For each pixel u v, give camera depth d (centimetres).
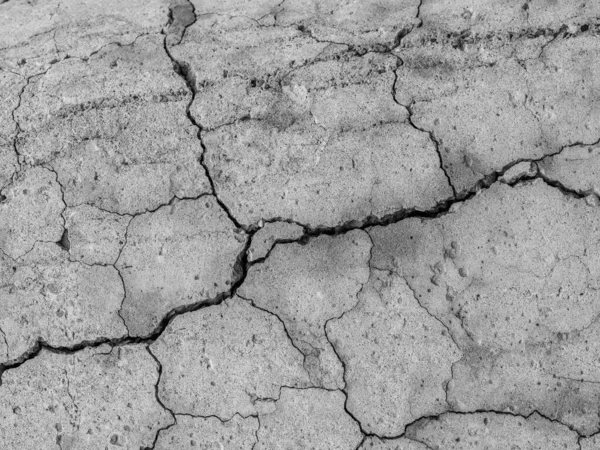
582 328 196
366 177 208
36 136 219
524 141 207
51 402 201
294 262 204
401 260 202
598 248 199
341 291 201
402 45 218
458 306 199
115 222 211
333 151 211
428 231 203
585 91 210
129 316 204
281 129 213
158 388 200
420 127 210
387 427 195
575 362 195
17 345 205
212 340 201
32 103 222
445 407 195
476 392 195
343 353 198
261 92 217
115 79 222
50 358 203
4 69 227
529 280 199
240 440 196
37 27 233
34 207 214
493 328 197
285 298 202
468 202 205
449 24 219
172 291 205
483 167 207
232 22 227
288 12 227
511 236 202
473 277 200
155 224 210
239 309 202
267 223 207
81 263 209
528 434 193
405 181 207
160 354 201
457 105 211
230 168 212
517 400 194
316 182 209
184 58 222
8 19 236
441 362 196
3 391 203
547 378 194
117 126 217
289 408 197
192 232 208
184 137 215
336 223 206
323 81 216
